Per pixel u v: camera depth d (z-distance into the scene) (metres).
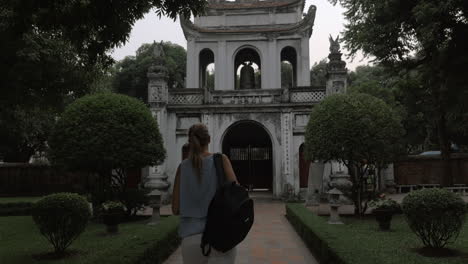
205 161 4.07
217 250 3.80
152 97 22.41
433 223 8.55
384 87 34.47
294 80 29.20
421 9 14.73
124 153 14.07
